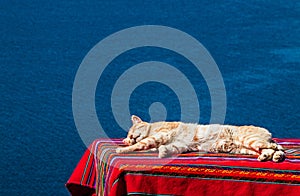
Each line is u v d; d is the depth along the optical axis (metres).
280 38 18.53
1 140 11.80
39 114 13.18
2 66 16.64
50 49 18.03
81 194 8.20
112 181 7.14
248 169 7.11
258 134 7.62
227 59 16.77
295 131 12.12
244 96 14.02
